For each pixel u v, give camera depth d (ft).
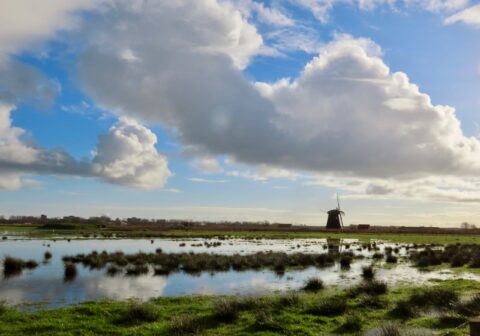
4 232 334.24
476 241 298.76
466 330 44.04
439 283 91.04
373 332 48.16
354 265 130.21
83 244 214.90
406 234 459.32
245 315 58.03
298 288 85.15
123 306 63.98
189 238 298.35
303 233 437.58
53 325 52.90
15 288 82.99
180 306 65.26
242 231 460.96
